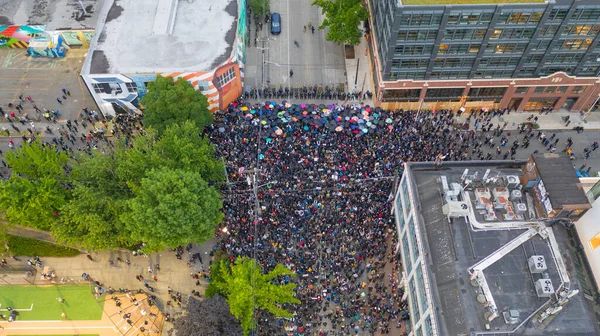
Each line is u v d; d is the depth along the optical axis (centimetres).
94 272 7112
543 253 5656
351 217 7231
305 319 6431
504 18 7562
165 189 6119
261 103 9169
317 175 7681
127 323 6644
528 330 5122
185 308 6262
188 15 9206
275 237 7006
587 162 8300
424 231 6053
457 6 7350
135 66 8344
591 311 5319
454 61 8312
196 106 7744
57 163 7106
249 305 5744
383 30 8600
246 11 10694
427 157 7894
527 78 8581
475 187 6162
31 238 7319
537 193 5962
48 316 6731
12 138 8581
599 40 7881
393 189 7388
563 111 9225
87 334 6575
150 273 7094
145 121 7825
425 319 5581
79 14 10306
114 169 6944
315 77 9856
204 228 6300
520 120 9056
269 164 7788
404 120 8662
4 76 9662
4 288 6962
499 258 5591
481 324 5172
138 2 9369
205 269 7088
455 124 8925
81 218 6444
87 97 9325
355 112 8556
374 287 6769
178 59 8481
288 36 10631
